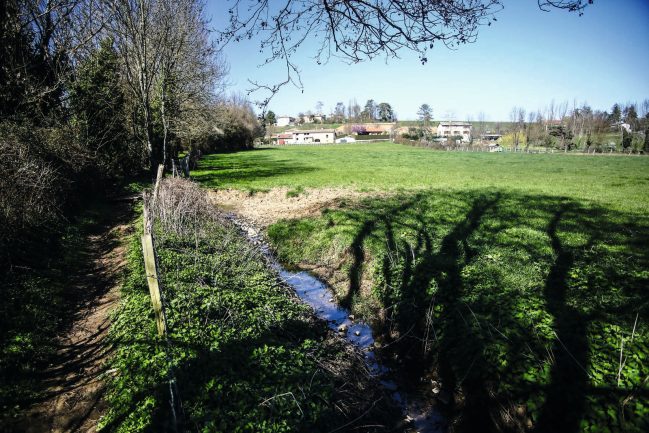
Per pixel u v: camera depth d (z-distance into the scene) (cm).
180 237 1267
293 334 800
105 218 1748
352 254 1288
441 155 6650
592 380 589
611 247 1177
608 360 619
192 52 3039
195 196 1703
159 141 3594
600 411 541
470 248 1194
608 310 762
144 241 632
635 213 1678
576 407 559
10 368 634
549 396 587
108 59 2445
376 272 1121
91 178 1930
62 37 2114
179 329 720
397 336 891
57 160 1555
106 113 2430
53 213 1340
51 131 1691
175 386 547
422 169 4000
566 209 1772
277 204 2222
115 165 2544
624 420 525
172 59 2953
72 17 2197
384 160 5441
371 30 506
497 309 803
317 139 15450
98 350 726
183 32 2859
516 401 605
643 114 9288
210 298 843
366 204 1952
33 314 789
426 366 789
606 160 5281
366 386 711
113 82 2481
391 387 742
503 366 655
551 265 1030
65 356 716
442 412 676
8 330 718
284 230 1605
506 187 2539
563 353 651
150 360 629
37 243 1139
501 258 1098
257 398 570
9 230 1032
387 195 2247
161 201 1438
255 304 881
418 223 1518
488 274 984
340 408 609
